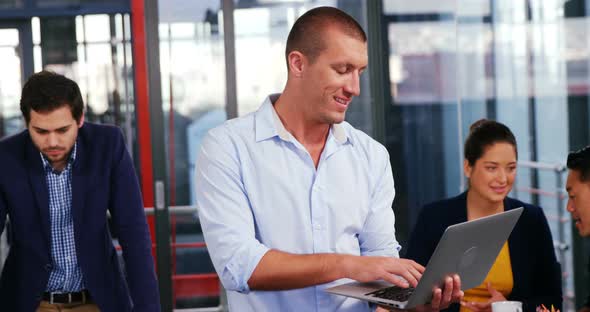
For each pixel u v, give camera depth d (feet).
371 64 14.56
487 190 8.05
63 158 7.40
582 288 14.47
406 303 5.44
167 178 14.25
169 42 14.28
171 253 14.26
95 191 7.48
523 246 8.14
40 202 7.37
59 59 14.46
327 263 5.61
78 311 7.66
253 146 5.98
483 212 8.23
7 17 14.33
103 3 14.34
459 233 5.41
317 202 5.99
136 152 14.39
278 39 14.35
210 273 14.40
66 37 14.43
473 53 14.60
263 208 5.95
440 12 14.56
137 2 14.25
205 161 6.02
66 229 7.52
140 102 14.35
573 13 14.49
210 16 14.29
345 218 6.08
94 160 7.52
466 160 8.27
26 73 14.53
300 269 5.61
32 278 7.44
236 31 14.32
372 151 6.32
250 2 14.30
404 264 5.68
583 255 14.46
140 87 14.33
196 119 14.33
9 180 7.35
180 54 14.28
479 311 7.20
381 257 5.68
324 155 6.05
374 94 14.58
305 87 5.76
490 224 5.79
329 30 5.61
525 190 14.70
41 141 6.97
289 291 5.99
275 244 5.97
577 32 14.48
